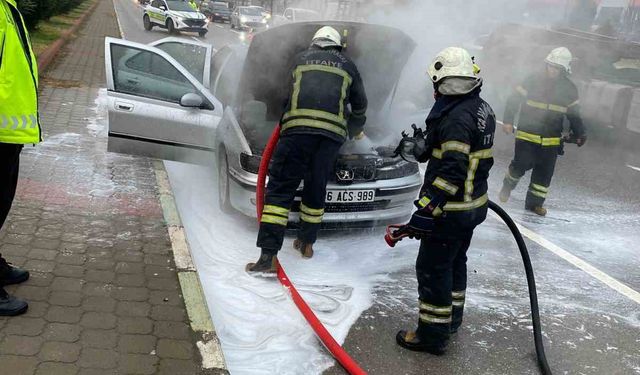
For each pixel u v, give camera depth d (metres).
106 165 5.33
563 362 3.24
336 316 3.46
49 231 3.86
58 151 5.56
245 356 2.96
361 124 4.18
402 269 4.21
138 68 5.14
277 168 3.79
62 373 2.49
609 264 4.65
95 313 2.99
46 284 3.21
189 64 5.75
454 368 3.10
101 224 4.07
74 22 21.06
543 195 5.75
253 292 3.59
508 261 4.55
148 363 2.64
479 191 3.04
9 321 2.83
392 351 3.19
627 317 3.80
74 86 9.04
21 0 13.69
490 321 3.62
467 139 2.85
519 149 5.73
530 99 5.60
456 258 3.32
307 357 3.01
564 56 5.42
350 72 3.91
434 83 3.01
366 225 4.49
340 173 4.29
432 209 2.88
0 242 3.62
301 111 3.78
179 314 3.07
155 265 3.58
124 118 5.04
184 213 4.76
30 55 2.82
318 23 4.25
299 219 4.34
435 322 3.13
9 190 2.93
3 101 2.65
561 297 4.01
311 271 4.04
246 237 4.44
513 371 3.12
